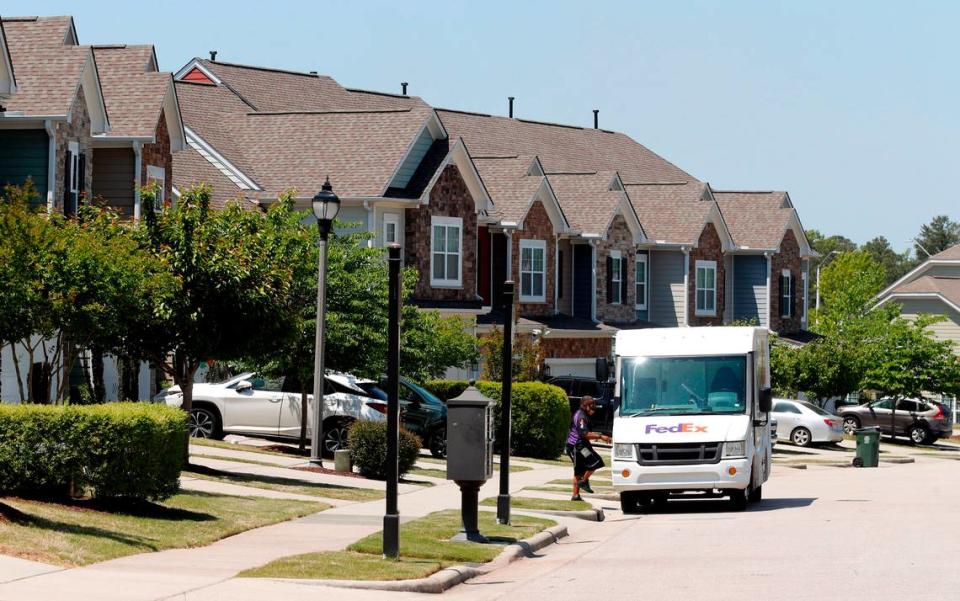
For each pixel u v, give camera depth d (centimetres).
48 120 6284
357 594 2761
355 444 5441
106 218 4838
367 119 9075
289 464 5494
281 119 9281
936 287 15488
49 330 4147
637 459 4994
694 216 12319
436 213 8962
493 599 2838
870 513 4841
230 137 9206
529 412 7538
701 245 12475
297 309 5372
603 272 11244
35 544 2911
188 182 8400
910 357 12338
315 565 3028
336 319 6000
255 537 3572
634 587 2972
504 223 9938
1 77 5881
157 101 7125
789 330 13788
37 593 2442
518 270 10194
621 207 11462
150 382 7275
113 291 4194
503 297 4256
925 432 12512
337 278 6131
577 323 10750
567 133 13825
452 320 7781
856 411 12812
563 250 11138
